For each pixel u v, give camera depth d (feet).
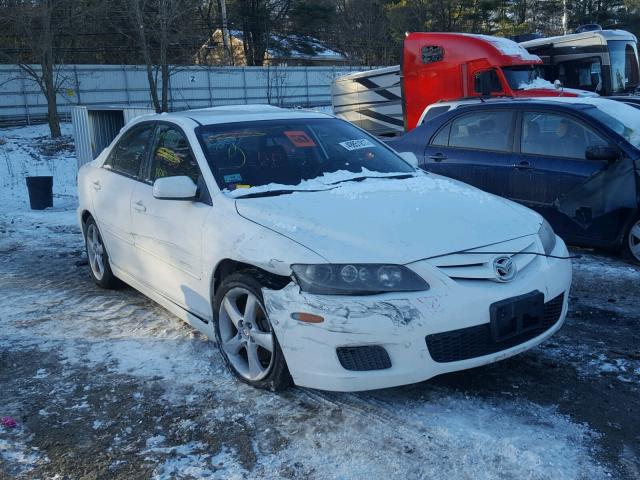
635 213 20.30
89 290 20.01
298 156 15.19
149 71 82.38
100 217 18.57
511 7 145.48
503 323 11.16
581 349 14.02
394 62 132.67
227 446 10.66
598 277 19.43
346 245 11.21
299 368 11.18
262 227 12.18
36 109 104.17
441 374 12.10
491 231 12.00
